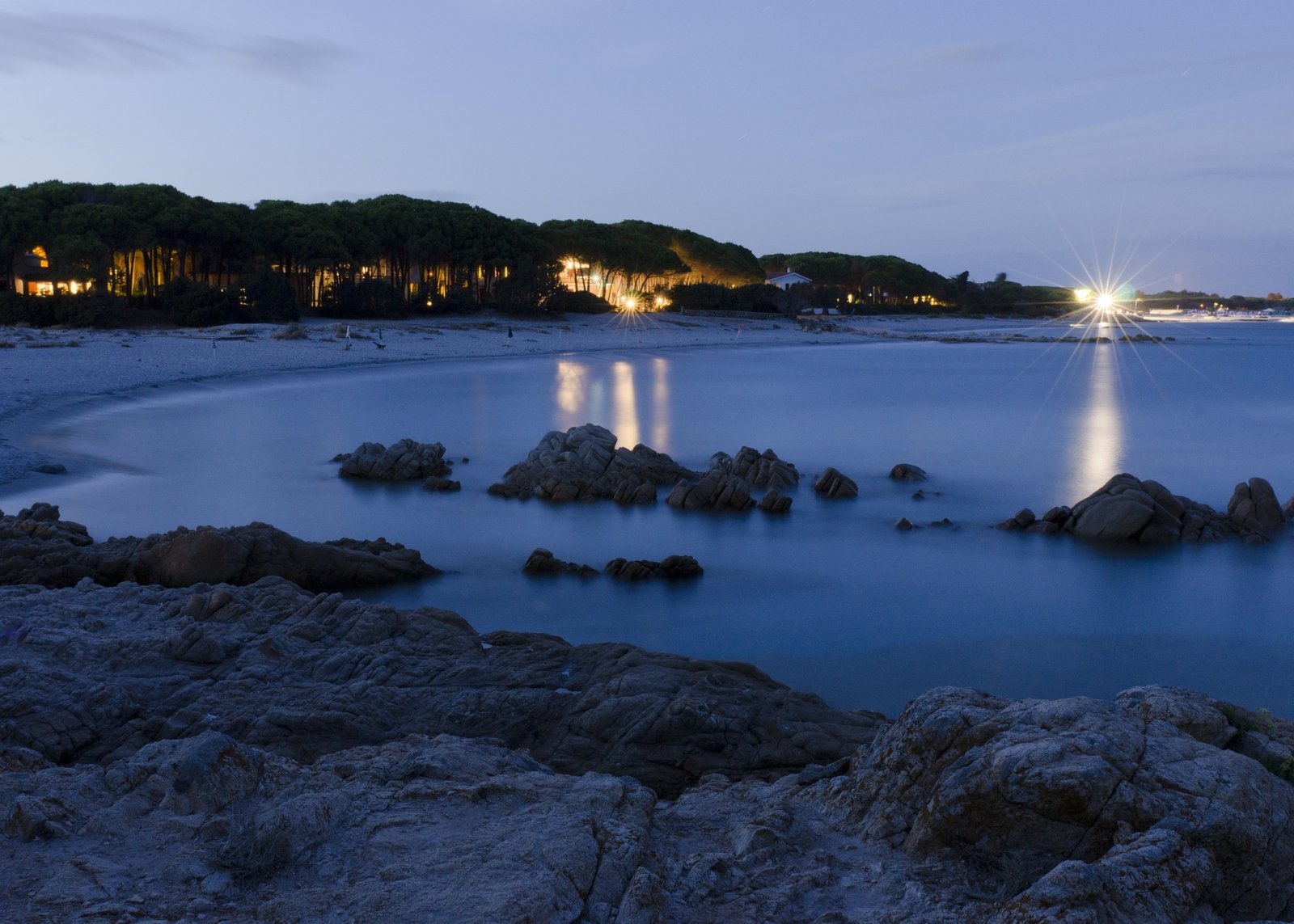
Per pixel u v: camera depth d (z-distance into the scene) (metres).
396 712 13.77
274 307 111.06
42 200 106.25
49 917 5.59
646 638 24.11
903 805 7.45
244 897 5.96
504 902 5.62
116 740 12.70
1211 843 6.00
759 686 14.86
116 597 18.20
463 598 26.77
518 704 13.90
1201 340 196.62
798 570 30.58
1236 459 53.03
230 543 24.39
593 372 99.06
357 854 6.52
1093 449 56.22
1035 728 7.10
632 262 163.12
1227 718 7.84
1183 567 31.08
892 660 23.03
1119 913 5.34
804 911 6.17
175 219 108.69
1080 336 194.62
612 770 12.25
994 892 6.25
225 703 13.55
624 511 38.78
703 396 81.56
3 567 22.89
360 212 137.25
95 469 41.38
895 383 96.19
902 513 39.03
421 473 44.47
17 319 99.31
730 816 8.21
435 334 118.00
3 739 12.21
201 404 64.31
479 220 141.38
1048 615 26.55
